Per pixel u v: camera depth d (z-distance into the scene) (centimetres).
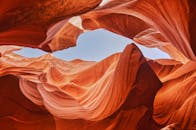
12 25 713
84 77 833
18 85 837
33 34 740
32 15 695
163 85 827
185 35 710
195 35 698
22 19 699
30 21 708
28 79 833
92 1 682
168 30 727
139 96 837
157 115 832
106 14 724
